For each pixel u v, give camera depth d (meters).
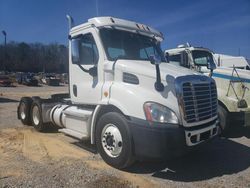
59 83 57.53
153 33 7.33
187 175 5.52
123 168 5.63
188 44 10.02
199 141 5.50
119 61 6.05
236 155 6.85
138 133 5.21
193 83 5.43
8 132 8.90
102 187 4.83
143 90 5.46
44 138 8.14
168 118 5.14
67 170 5.55
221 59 11.70
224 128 8.62
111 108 6.00
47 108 8.89
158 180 5.25
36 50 103.50
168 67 5.97
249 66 11.76
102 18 6.54
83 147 7.20
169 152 5.07
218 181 5.25
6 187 4.78
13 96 24.64
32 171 5.49
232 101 8.62
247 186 5.02
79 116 6.77
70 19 7.19
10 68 102.06
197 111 5.45
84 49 6.75
